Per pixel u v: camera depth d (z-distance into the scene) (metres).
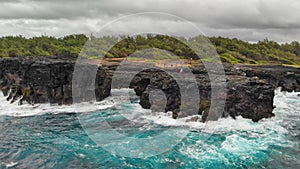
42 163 19.28
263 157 19.75
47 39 120.50
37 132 25.78
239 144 21.91
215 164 18.66
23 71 38.47
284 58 123.12
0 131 26.09
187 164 18.62
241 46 115.25
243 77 34.72
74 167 18.59
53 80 36.66
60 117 30.84
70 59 45.34
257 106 27.42
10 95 39.00
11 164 19.12
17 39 124.75
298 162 19.03
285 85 51.44
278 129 25.64
